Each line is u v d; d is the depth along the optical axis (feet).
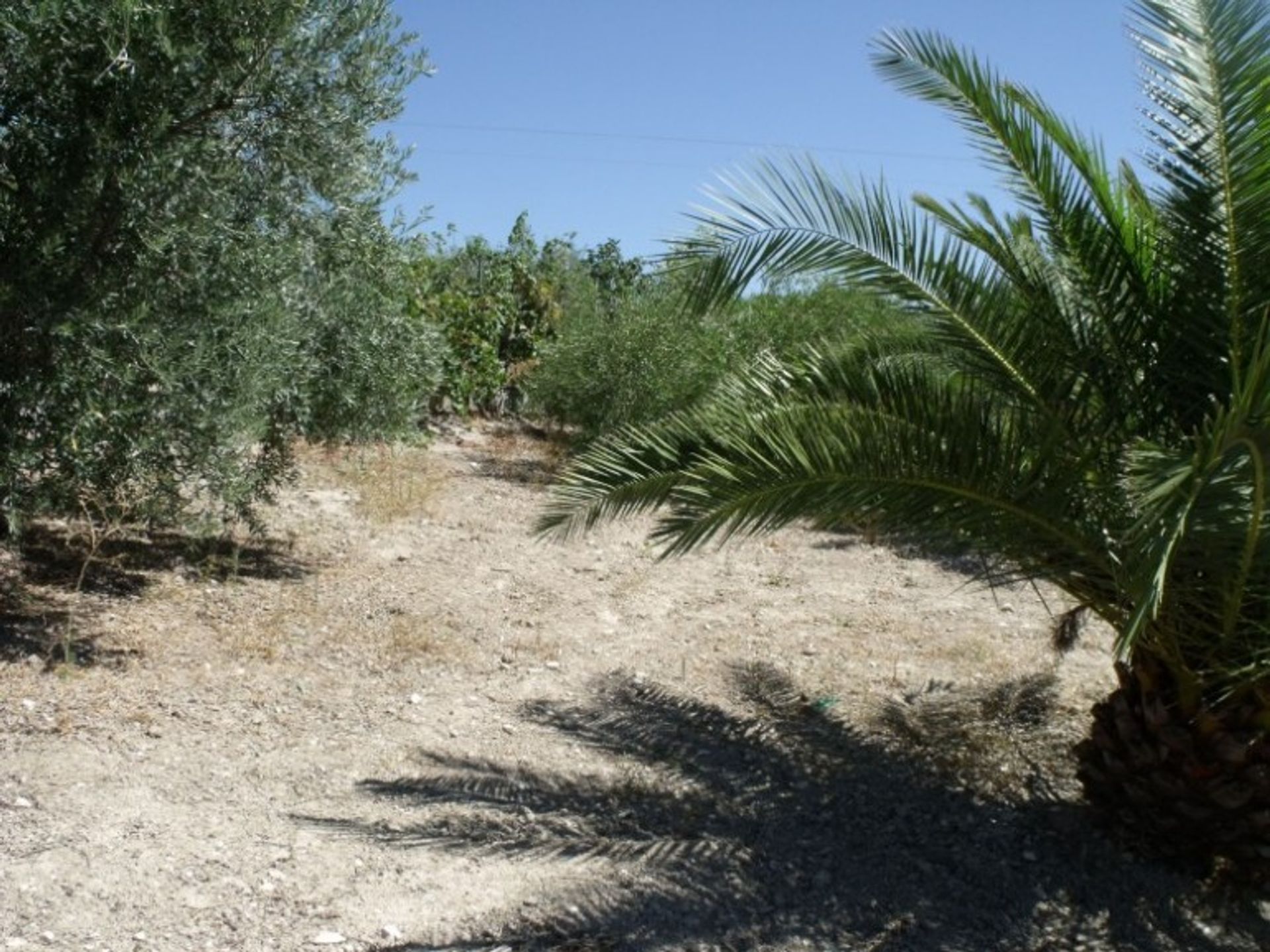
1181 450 12.12
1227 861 13.85
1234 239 12.39
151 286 16.84
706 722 17.92
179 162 16.28
